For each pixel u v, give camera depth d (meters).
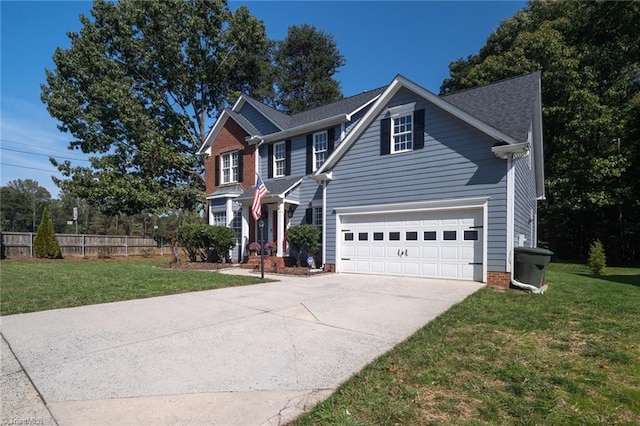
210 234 15.48
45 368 3.74
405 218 11.28
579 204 20.03
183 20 22.92
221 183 18.95
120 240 26.14
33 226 69.81
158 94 23.33
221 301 7.28
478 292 8.27
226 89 26.50
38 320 5.71
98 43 22.17
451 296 7.77
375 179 12.03
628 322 5.54
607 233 22.84
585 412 2.83
